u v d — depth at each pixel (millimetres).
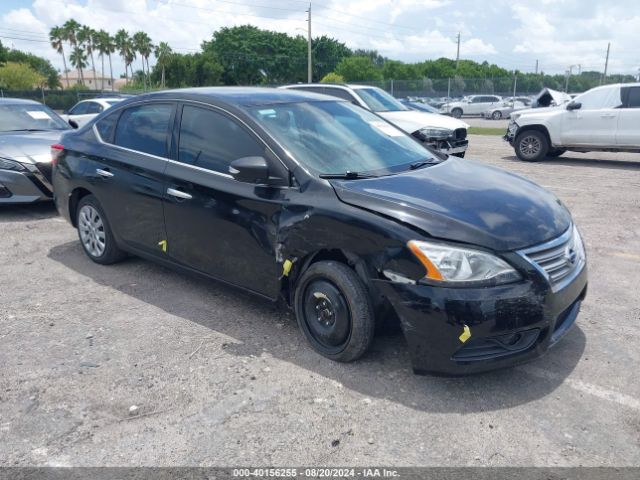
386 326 3451
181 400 3238
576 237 3656
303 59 87312
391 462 2721
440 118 10844
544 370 3523
